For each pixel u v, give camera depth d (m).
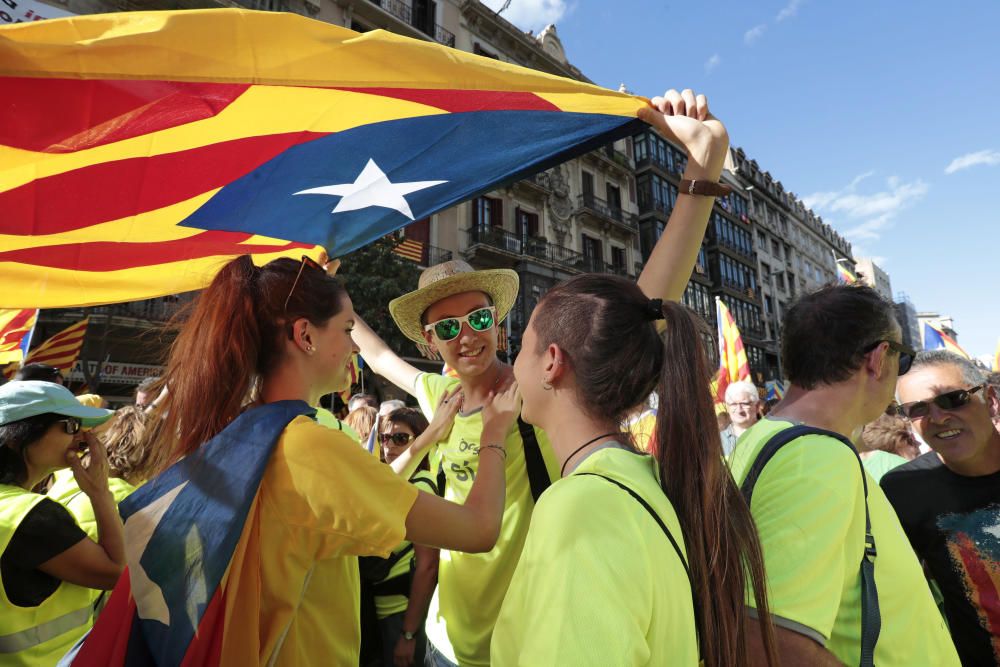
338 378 1.28
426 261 15.80
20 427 1.67
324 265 1.84
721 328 6.27
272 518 1.03
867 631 0.90
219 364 1.12
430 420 2.21
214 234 1.53
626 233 22.36
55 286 1.53
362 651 2.52
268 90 1.12
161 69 0.99
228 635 0.97
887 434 3.13
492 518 1.25
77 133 1.02
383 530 1.02
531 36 20.06
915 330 40.69
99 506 1.73
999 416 1.69
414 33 15.99
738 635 0.79
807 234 44.12
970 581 1.66
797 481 0.93
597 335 0.91
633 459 0.85
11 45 0.88
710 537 0.81
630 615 0.64
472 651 1.65
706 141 1.42
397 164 1.43
